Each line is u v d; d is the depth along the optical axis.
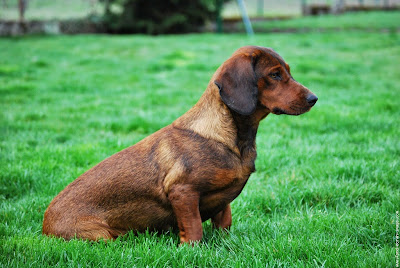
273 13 35.56
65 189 3.36
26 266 2.85
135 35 21.89
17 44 17.19
